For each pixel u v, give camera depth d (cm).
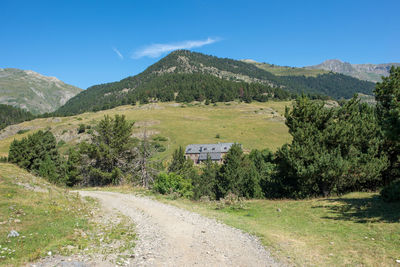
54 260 767
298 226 1284
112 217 1509
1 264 698
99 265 757
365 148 2209
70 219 1283
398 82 2045
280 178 2653
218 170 4122
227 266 776
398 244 903
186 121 14350
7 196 1434
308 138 2217
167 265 777
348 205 1630
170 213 1638
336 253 871
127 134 4359
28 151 5159
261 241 1028
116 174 4050
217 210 1823
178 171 3972
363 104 2592
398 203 1470
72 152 4916
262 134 11900
